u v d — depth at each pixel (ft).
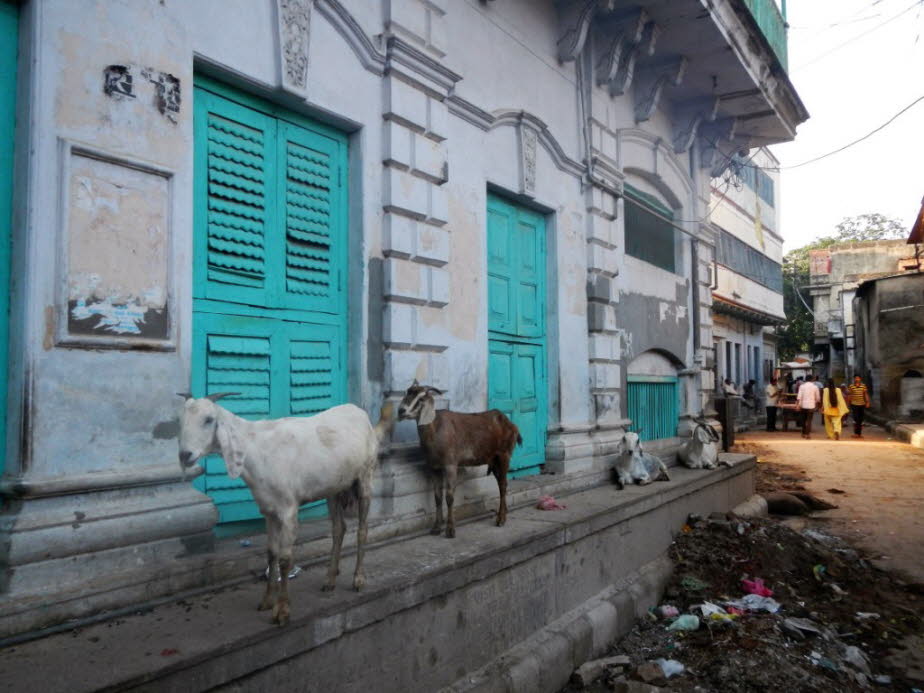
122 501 10.47
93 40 10.37
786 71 36.88
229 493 12.80
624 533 20.08
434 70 16.75
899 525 29.04
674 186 32.91
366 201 15.38
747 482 32.94
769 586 21.11
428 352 16.87
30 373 9.48
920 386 67.41
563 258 23.32
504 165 20.47
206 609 10.00
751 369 89.25
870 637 17.81
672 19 25.29
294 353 14.11
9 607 8.79
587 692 15.25
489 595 14.07
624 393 27.35
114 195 10.58
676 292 33.04
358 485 11.43
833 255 108.68
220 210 12.73
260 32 13.06
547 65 22.85
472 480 17.95
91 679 7.57
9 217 9.82
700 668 15.80
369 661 10.94
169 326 11.28
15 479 9.36
